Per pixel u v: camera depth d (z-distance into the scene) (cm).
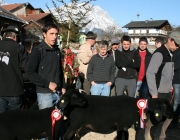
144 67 623
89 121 388
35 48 375
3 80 396
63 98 353
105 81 584
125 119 388
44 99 381
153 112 391
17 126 342
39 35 2584
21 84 414
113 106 389
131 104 394
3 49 399
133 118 389
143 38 618
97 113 385
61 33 808
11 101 404
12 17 2234
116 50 608
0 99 398
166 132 593
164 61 464
